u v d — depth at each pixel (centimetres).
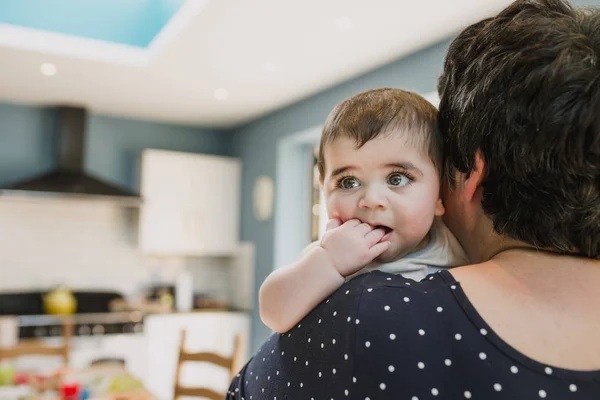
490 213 53
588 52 46
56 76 360
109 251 468
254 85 368
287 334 58
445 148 61
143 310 432
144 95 405
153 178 457
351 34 273
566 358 43
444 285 50
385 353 46
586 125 44
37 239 444
